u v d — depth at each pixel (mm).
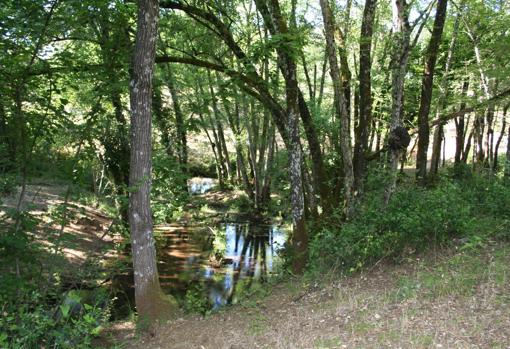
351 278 8016
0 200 7094
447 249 7832
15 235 6840
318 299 7500
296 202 10289
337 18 13656
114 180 13008
